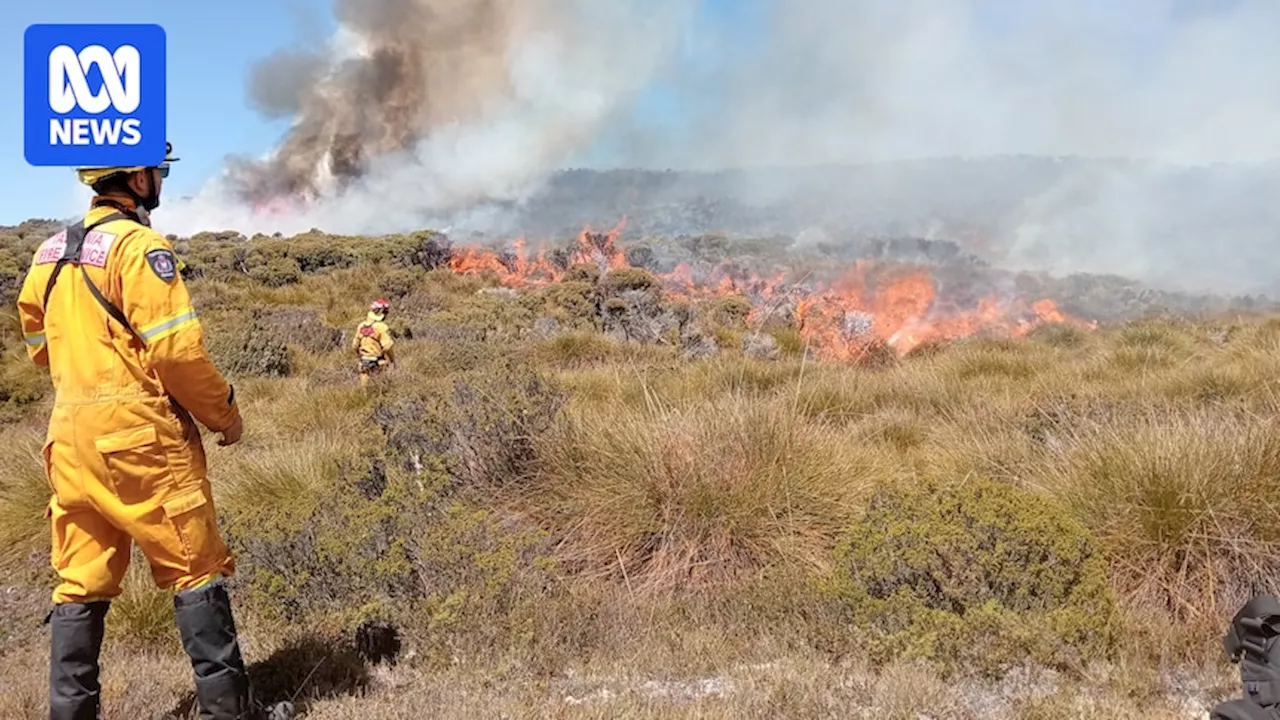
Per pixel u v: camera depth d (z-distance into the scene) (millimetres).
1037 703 2953
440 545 3910
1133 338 12594
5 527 5934
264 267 30094
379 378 11430
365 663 3545
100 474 2604
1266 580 3908
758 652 3631
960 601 3520
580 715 2959
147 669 3541
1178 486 4234
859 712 2992
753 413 5453
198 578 2770
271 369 14438
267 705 3164
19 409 13656
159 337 2557
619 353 14383
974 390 8891
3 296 21984
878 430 7547
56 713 2721
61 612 2730
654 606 4230
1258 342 10797
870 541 3744
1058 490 4672
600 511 4906
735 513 4758
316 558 3982
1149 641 3527
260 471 6391
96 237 2617
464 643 3537
